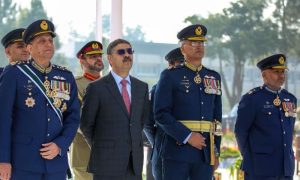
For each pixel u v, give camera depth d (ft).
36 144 17.65
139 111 20.31
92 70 23.61
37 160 17.61
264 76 22.67
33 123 17.67
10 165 17.39
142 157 20.30
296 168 32.04
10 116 17.49
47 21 18.16
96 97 19.92
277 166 21.98
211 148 20.81
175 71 21.13
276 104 22.36
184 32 21.18
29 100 17.71
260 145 22.09
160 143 21.99
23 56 22.44
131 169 19.94
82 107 20.31
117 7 30.89
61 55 36.09
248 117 22.30
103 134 19.86
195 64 21.34
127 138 19.88
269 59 22.48
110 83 20.17
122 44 20.27
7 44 22.54
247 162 22.38
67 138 18.04
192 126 20.65
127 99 20.25
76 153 23.20
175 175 20.79
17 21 34.94
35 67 18.11
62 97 18.28
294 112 22.80
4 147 17.25
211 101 21.16
